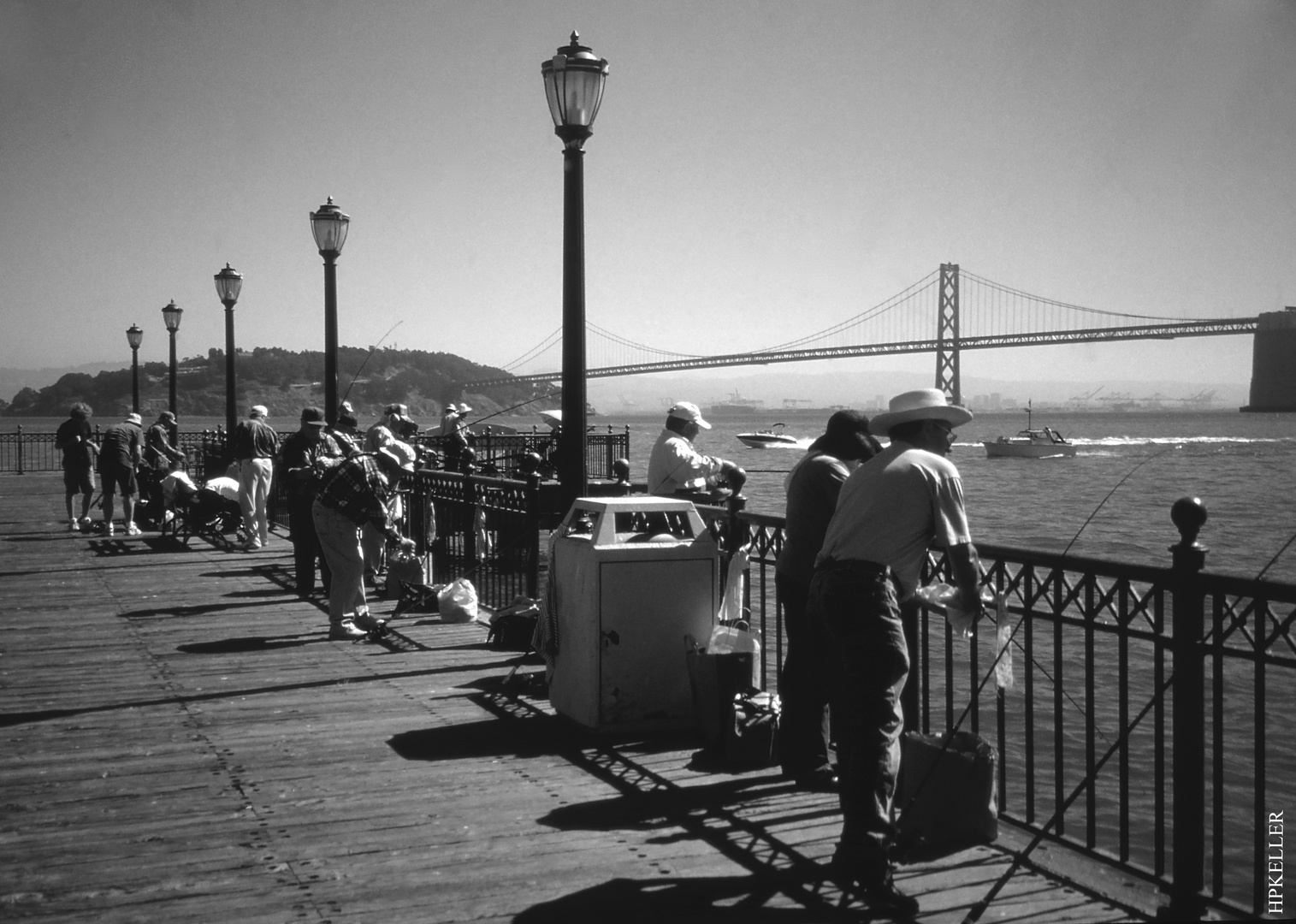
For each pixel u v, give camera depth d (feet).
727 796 14.51
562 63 20.62
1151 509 120.06
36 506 62.54
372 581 33.09
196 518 43.78
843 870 11.19
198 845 12.78
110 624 27.04
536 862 12.29
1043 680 34.50
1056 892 11.40
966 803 12.67
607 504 17.38
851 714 11.66
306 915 10.94
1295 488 153.28
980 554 12.99
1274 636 9.87
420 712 18.71
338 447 31.55
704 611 17.56
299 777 15.29
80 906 11.14
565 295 21.21
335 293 36.17
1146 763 27.81
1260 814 10.18
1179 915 10.64
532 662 22.36
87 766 15.81
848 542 12.05
